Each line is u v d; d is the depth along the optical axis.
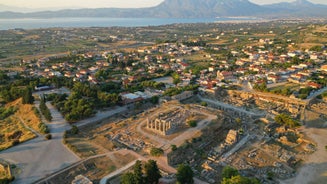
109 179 128.75
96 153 152.75
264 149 163.75
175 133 173.88
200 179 134.50
